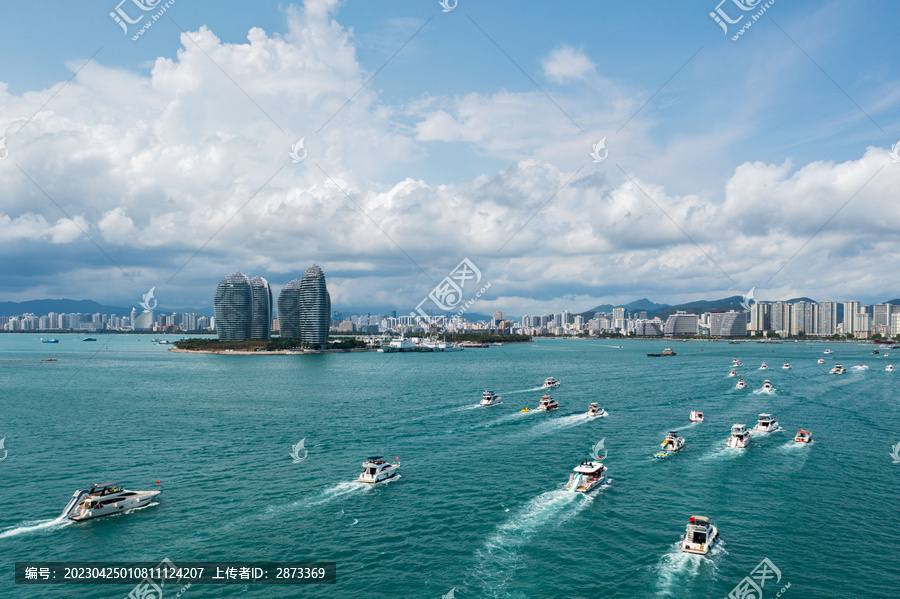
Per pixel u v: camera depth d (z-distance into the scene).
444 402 169.12
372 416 144.62
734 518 72.50
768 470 93.44
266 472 92.94
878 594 54.72
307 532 68.81
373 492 82.75
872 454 104.00
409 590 55.44
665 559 61.41
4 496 81.81
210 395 189.38
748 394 186.12
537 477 89.75
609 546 64.56
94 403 170.88
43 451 107.69
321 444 112.69
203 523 71.56
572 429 126.69
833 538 66.69
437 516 73.50
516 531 68.69
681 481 87.62
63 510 75.94
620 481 87.56
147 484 86.81
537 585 56.28
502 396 181.88
